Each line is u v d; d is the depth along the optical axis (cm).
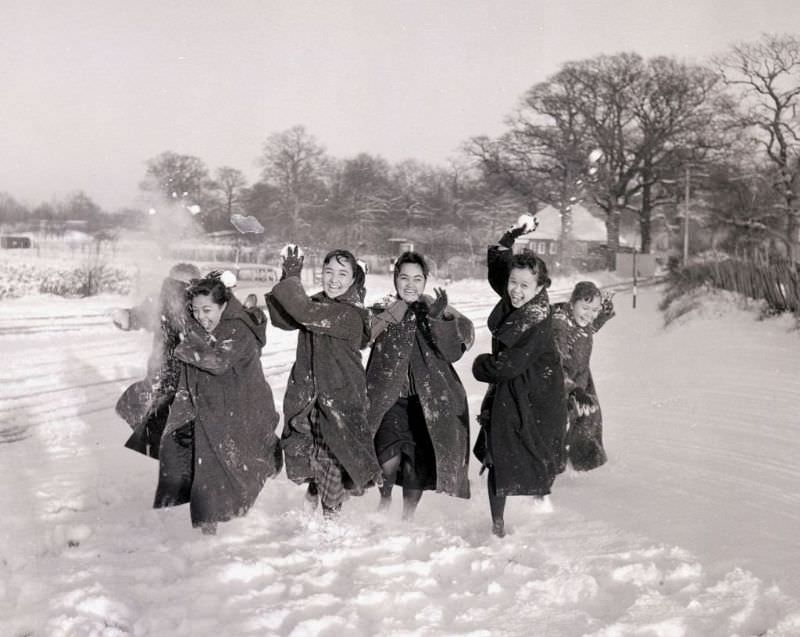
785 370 1147
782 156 5841
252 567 452
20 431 898
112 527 536
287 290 527
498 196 7738
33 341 1709
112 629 383
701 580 437
